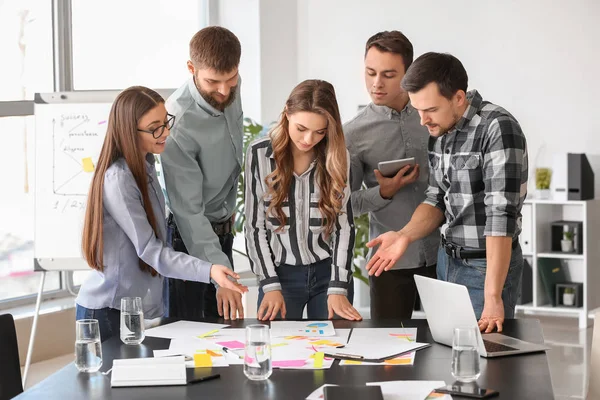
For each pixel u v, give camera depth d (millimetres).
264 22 6465
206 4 6355
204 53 2854
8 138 4832
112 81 5574
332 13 6758
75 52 5289
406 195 3234
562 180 5887
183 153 2988
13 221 4879
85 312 2639
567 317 6059
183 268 2531
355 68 6723
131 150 2586
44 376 4277
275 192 2750
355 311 2654
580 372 4484
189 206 2990
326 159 2705
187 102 3018
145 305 2670
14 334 2287
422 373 1939
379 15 6609
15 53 4914
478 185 2631
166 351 2174
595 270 5914
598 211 5973
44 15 5086
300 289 2844
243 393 1811
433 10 6422
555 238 6062
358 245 5348
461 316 2098
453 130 2641
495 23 6223
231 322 2570
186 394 1812
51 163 3850
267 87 6520
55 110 3873
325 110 2600
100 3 5461
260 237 2783
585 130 6012
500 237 2469
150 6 5871
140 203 2590
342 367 2004
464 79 2547
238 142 3184
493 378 1877
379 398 1684
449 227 2760
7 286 4852
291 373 1961
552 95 6094
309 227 2795
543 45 6090
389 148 3250
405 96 3207
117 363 1950
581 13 5957
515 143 2502
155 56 5930
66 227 3818
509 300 2691
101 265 2574
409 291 3303
